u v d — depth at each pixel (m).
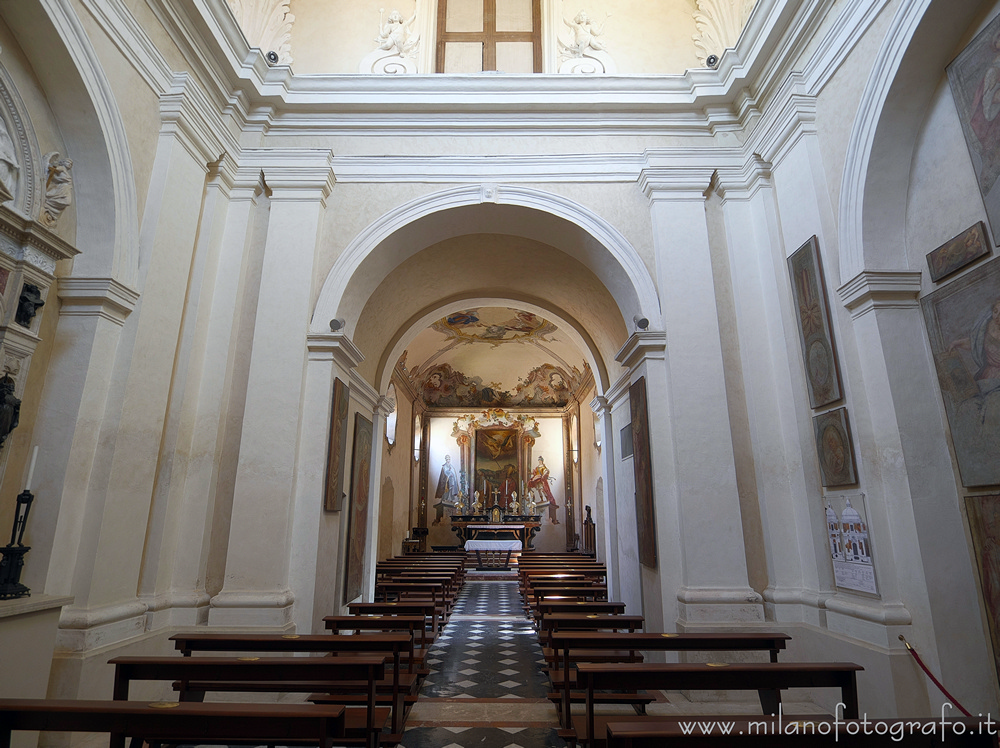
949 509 4.32
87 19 4.55
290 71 6.99
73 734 4.07
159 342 5.23
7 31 4.14
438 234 7.60
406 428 19.25
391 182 7.11
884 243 4.81
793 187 5.85
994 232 3.97
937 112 4.53
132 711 2.45
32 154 4.34
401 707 4.39
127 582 4.78
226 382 6.21
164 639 5.14
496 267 9.63
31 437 4.29
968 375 4.19
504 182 7.12
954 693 4.05
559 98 7.18
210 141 6.20
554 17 7.90
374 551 9.63
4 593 3.43
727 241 6.73
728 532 5.86
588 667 3.29
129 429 4.81
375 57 7.73
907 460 4.37
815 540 5.43
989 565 4.08
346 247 6.88
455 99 7.15
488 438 21.64
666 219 6.74
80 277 4.56
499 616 9.55
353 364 7.29
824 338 5.28
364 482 8.72
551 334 17.67
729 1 7.40
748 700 5.18
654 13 7.97
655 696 4.57
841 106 5.25
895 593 4.46
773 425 6.09
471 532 19.03
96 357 4.56
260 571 5.75
